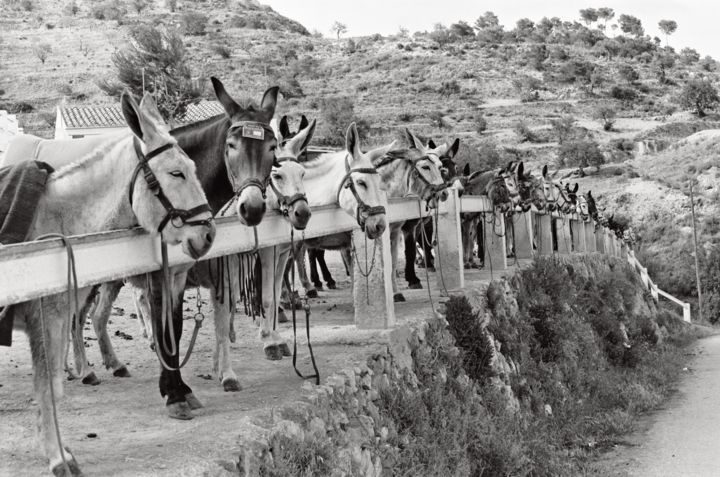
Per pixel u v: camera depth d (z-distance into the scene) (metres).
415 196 11.85
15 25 142.50
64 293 4.96
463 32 163.75
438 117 97.75
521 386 12.95
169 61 50.47
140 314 10.71
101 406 6.95
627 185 68.94
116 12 151.25
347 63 130.12
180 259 6.12
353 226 9.77
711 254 55.59
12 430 6.13
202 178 6.96
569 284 19.08
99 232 5.17
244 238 7.19
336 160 10.00
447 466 8.48
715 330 42.12
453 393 9.94
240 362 8.83
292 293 7.95
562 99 116.88
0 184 5.25
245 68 118.56
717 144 75.81
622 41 164.00
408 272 14.98
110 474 5.00
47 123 85.06
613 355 20.45
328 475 6.30
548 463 11.16
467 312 11.67
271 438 5.93
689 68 155.12
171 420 6.39
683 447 14.24
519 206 19.47
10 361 8.98
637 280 36.41
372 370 8.39
